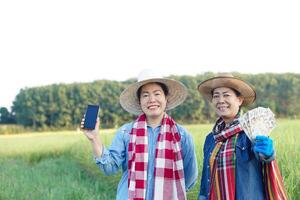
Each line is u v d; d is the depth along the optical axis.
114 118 65.06
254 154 3.76
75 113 69.31
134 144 4.29
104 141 15.62
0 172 14.66
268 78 51.78
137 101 4.64
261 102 51.00
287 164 6.16
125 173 4.43
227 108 4.01
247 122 3.68
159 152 4.21
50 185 10.89
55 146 27.69
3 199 9.22
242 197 3.73
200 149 8.82
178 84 4.43
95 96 67.50
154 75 4.34
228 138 3.91
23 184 10.81
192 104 52.91
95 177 12.51
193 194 6.79
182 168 4.25
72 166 16.28
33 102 71.00
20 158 24.73
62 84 70.81
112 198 9.30
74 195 9.17
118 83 66.75
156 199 4.14
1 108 75.50
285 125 11.91
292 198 5.45
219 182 3.87
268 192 3.68
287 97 51.31
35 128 70.38
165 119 4.33
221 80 3.99
